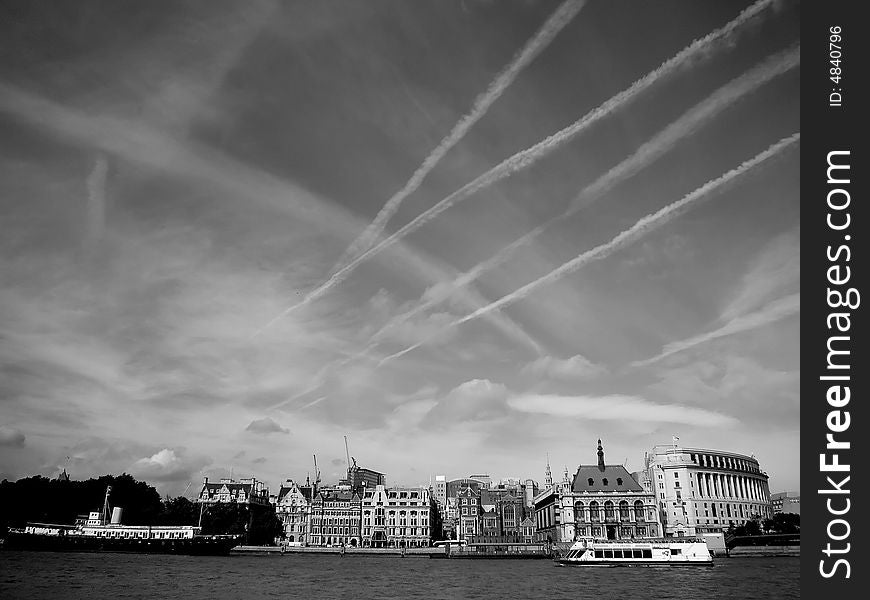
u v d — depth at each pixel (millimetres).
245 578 122312
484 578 126062
